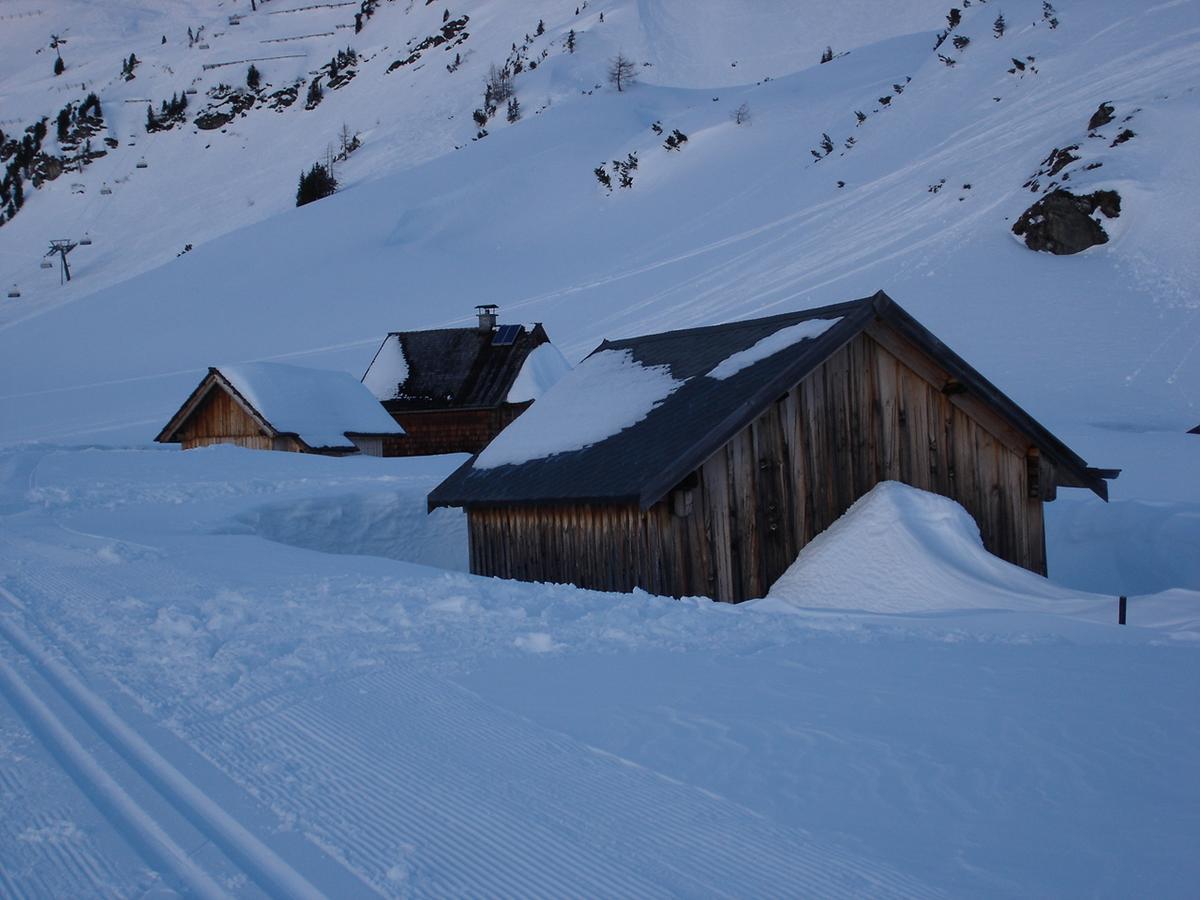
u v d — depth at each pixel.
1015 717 6.15
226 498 23.30
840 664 7.61
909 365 13.84
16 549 15.60
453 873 4.25
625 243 95.75
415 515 22.58
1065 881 4.09
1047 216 63.62
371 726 6.26
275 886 4.14
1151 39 91.25
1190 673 7.14
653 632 8.85
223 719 6.47
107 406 60.25
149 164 197.75
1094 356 50.25
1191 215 60.50
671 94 168.12
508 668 7.63
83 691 7.19
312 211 123.00
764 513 12.90
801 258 72.44
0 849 4.59
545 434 15.26
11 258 163.75
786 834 4.59
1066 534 20.50
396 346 52.81
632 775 5.35
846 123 113.00
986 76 98.00
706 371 14.13
